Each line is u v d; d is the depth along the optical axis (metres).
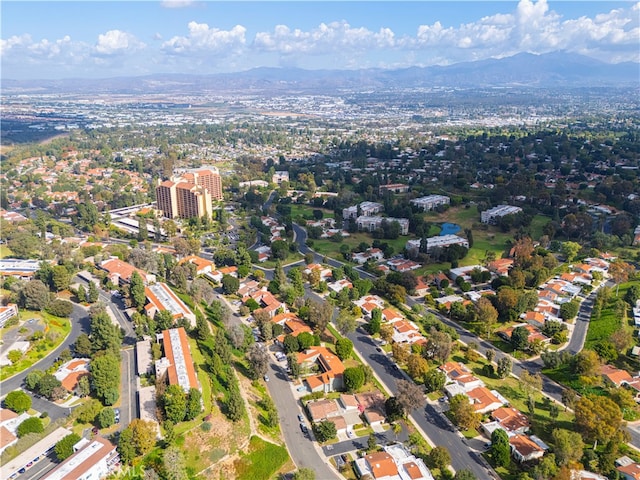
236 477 180.62
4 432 194.38
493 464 191.38
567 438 188.38
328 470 187.00
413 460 189.00
